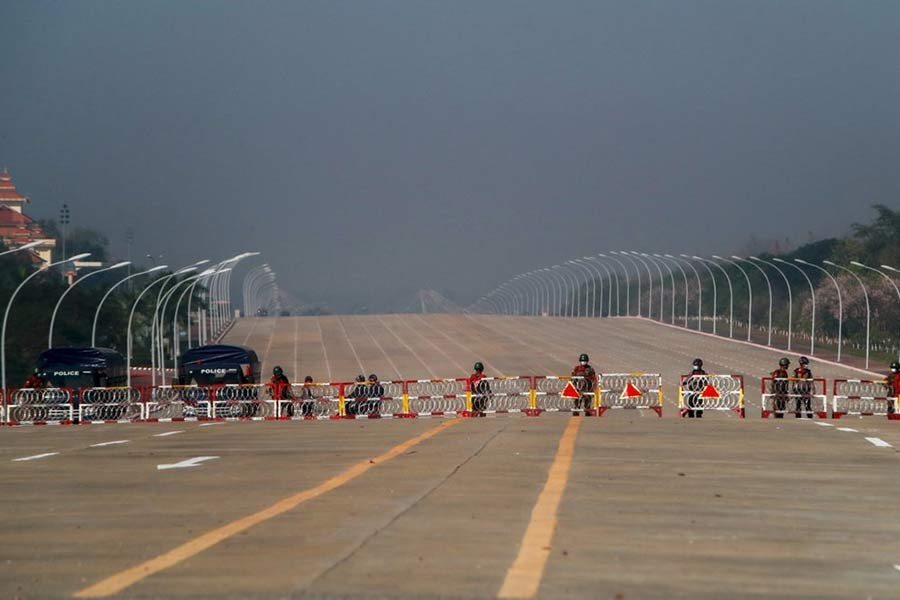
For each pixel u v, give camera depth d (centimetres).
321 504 3775
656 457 5356
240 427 8494
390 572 2581
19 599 2384
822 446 6003
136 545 3059
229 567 2677
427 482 4353
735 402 10306
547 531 3180
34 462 5634
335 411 12088
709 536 3192
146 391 11969
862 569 2789
